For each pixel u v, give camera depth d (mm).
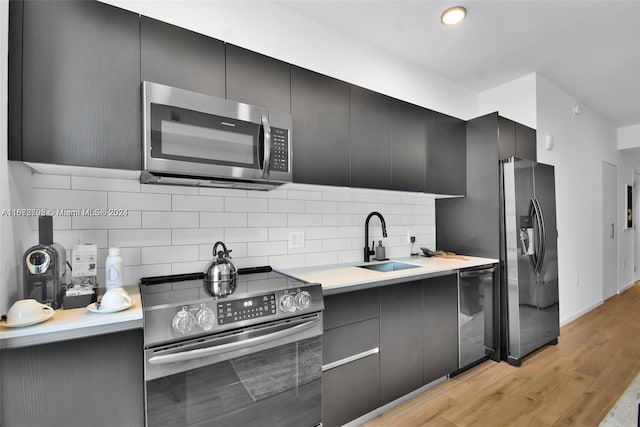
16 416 893
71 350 957
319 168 1812
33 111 1081
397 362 1837
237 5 1842
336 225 2309
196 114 1353
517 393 2012
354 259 2398
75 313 1049
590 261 3848
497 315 2498
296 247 2105
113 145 1224
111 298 1067
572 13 2117
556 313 2857
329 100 1869
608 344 2814
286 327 1310
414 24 2221
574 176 3574
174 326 1059
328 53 2223
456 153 2666
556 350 2699
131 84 1267
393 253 2668
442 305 2096
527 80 3027
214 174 1384
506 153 2621
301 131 1747
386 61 2572
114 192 1505
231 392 1191
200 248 1730
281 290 1340
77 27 1165
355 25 2223
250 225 1914
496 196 2539
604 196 4305
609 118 4355
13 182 1089
